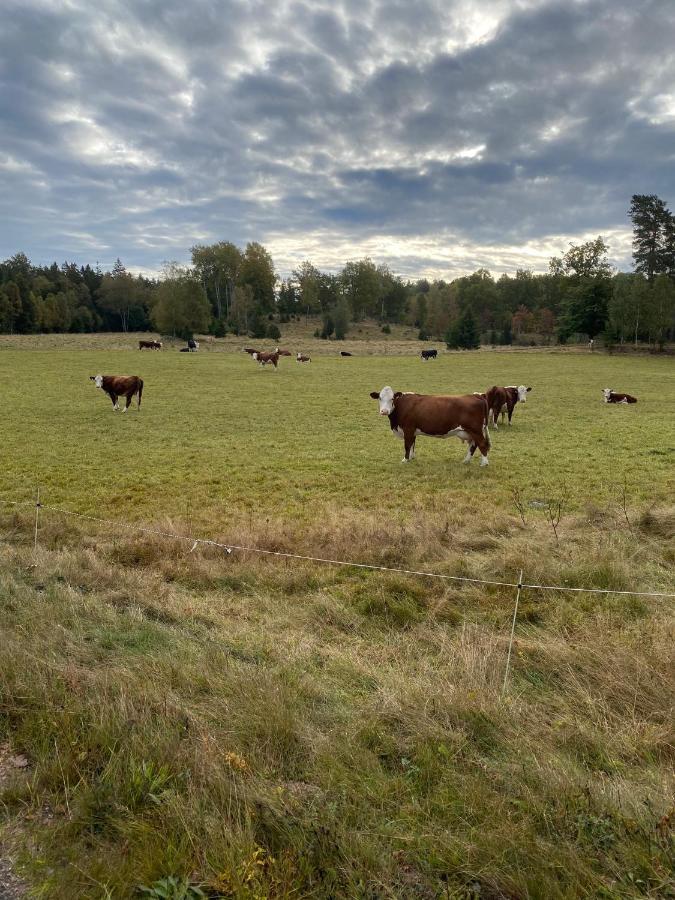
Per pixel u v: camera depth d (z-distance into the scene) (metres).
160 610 5.66
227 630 5.32
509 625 5.51
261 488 12.41
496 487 12.27
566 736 3.50
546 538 8.11
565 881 2.35
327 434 19.33
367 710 3.81
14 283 99.88
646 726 3.60
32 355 51.03
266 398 28.88
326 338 110.75
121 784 2.89
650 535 8.20
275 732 3.39
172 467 14.41
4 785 2.98
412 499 11.38
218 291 122.25
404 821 2.73
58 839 2.61
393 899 2.27
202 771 2.96
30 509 10.17
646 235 79.38
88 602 5.55
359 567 7.07
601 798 2.82
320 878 2.39
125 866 2.40
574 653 4.53
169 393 30.38
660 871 2.37
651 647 4.50
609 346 67.56
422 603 6.05
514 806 2.83
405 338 119.31
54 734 3.30
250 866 2.31
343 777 3.01
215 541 8.08
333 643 5.21
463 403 13.98
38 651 4.20
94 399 27.28
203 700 3.86
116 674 3.96
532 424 21.11
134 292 117.62
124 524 9.09
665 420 21.75
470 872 2.38
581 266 78.12
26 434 18.67
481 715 3.66
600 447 16.55
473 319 78.12
